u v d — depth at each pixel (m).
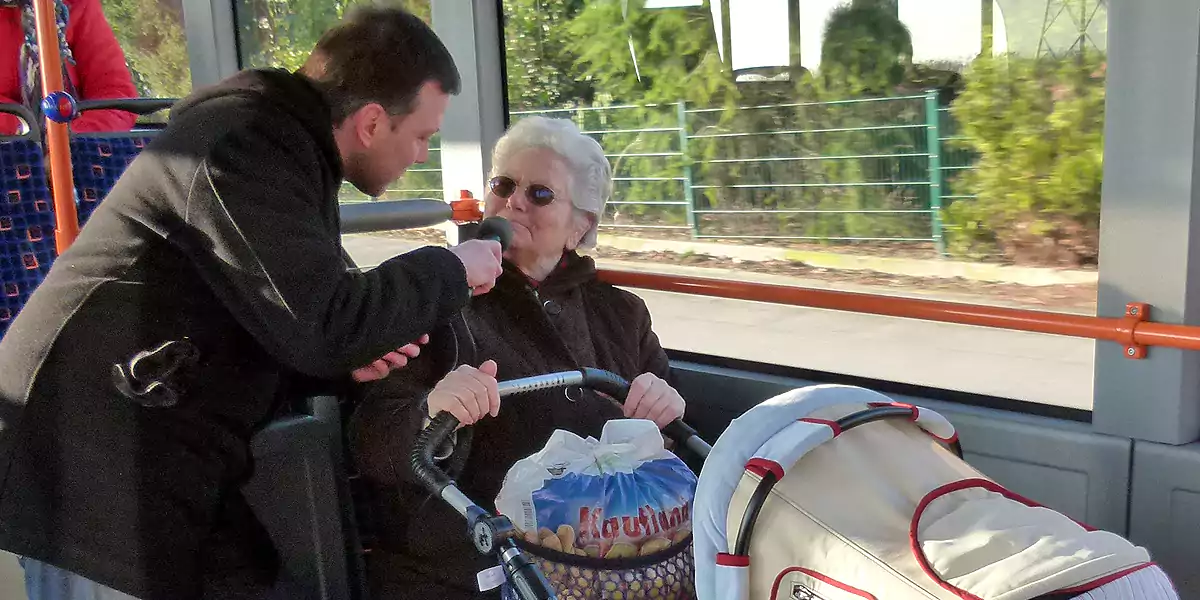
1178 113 1.70
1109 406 1.87
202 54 3.44
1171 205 1.74
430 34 1.66
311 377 1.69
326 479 1.63
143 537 1.51
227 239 1.42
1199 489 1.75
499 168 2.21
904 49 5.69
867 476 1.26
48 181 2.21
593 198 2.23
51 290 1.52
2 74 2.33
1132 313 1.80
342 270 1.52
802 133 6.18
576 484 1.64
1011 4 5.38
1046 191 5.59
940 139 6.14
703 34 5.43
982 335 4.02
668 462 1.72
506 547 1.32
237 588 1.59
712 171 6.34
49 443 1.50
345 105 1.59
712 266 6.66
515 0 2.88
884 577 1.11
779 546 1.23
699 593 1.31
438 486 1.47
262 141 1.45
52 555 1.52
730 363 2.57
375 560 1.89
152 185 1.46
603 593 1.56
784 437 1.29
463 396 1.66
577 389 2.05
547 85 3.09
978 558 1.09
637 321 2.31
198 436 1.52
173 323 1.48
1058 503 1.94
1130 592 1.03
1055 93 5.30
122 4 3.73
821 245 6.88
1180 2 1.67
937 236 6.36
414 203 2.47
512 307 2.09
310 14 3.12
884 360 3.37
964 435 2.06
